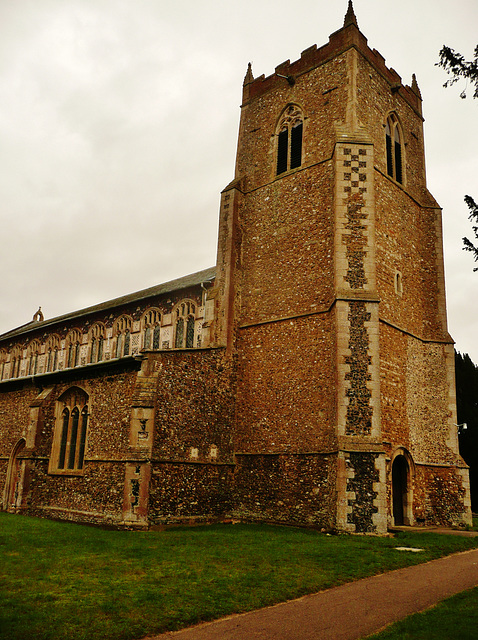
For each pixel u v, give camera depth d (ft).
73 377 67.51
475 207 34.47
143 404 55.52
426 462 64.28
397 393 61.82
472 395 117.60
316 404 59.06
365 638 22.84
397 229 69.10
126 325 99.71
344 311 57.06
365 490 51.44
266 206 72.64
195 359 63.16
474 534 54.08
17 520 56.54
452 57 33.81
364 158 63.21
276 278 68.18
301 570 34.60
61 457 67.15
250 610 27.07
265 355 66.08
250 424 64.85
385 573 35.83
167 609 25.91
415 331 68.39
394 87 74.64
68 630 22.70
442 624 24.41
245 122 80.23
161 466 56.13
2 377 131.75
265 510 60.08
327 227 64.28
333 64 70.28
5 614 23.99
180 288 87.92
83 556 36.78
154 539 44.45
